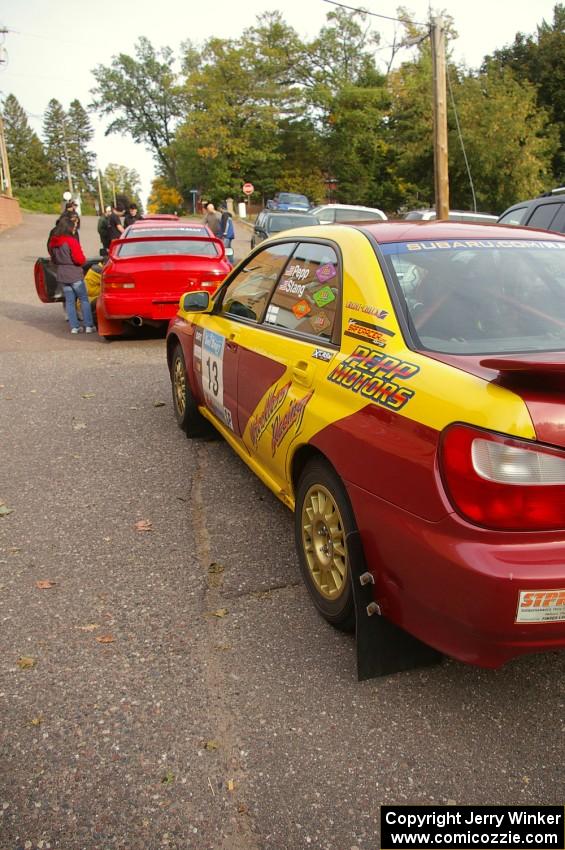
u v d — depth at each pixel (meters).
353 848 2.11
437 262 3.08
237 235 36.22
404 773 2.37
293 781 2.34
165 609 3.32
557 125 35.50
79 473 5.03
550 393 2.15
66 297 10.71
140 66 75.88
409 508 2.38
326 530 3.06
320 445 2.90
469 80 34.78
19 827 2.17
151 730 2.56
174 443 5.65
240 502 4.53
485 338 2.75
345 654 2.98
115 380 7.79
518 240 3.39
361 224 3.59
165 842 2.12
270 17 56.97
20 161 115.00
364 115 52.78
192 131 56.72
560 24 44.47
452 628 2.30
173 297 9.35
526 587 2.11
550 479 2.12
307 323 3.41
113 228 15.47
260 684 2.79
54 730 2.56
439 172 22.22
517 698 2.72
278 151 58.28
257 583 3.55
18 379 7.86
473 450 2.16
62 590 3.49
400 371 2.60
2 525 4.21
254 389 3.82
